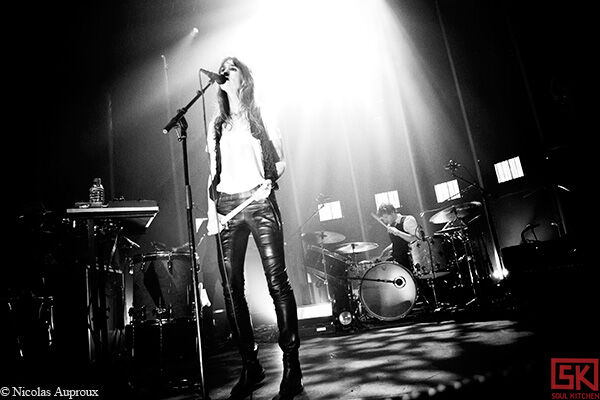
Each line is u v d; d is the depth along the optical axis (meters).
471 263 5.52
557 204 6.32
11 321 2.81
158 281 3.18
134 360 2.88
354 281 5.21
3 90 4.60
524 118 7.32
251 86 2.27
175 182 6.93
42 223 3.07
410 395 1.55
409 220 5.55
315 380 2.03
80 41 5.82
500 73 7.73
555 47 6.81
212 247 4.63
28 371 2.62
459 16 8.34
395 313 4.93
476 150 8.04
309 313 5.23
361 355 2.61
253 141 2.18
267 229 2.04
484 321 3.46
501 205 7.27
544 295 3.12
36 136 4.84
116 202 2.60
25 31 5.00
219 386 2.24
